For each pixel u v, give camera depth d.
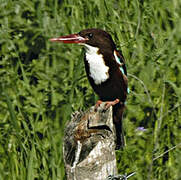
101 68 9.01
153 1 11.89
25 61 11.45
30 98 10.49
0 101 10.38
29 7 11.87
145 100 10.96
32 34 11.68
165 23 11.96
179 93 10.77
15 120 8.73
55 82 10.91
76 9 10.91
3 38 10.98
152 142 10.61
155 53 11.14
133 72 10.97
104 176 6.83
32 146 9.02
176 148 10.88
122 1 11.23
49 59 11.28
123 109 9.31
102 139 6.88
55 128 10.19
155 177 10.54
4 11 11.70
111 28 10.59
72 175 6.75
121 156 10.34
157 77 11.21
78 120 7.18
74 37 8.95
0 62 10.88
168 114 11.02
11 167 9.24
